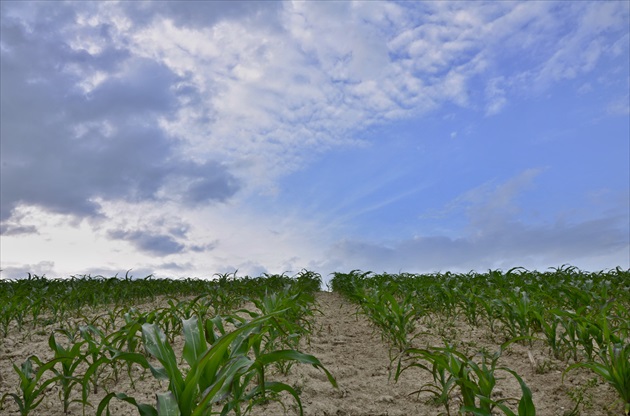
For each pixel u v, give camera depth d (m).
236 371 2.46
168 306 7.23
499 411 3.38
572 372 4.03
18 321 5.56
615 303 4.66
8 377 4.07
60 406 3.44
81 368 4.23
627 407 3.01
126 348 4.62
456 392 3.76
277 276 10.73
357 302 8.11
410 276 9.54
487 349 4.78
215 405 3.31
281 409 3.40
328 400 3.68
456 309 6.79
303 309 5.61
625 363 3.15
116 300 6.89
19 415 3.32
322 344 5.43
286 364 4.31
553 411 3.38
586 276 8.16
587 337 3.96
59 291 7.52
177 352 4.54
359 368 4.51
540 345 4.80
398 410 3.55
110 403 3.46
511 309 4.92
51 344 3.28
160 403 2.18
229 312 6.25
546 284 6.96
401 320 5.09
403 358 4.78
